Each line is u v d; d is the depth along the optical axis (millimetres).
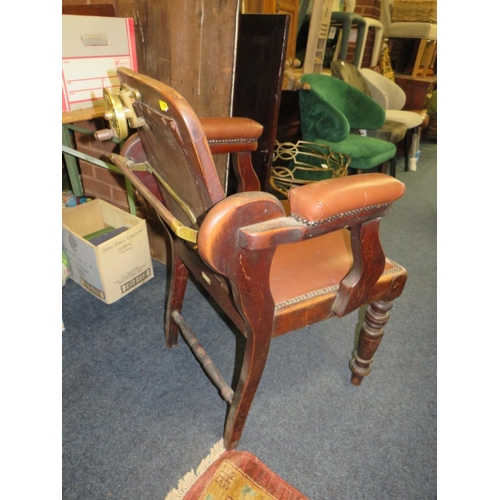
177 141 547
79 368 1202
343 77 2490
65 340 1299
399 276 925
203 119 965
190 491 896
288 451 996
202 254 574
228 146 997
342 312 825
